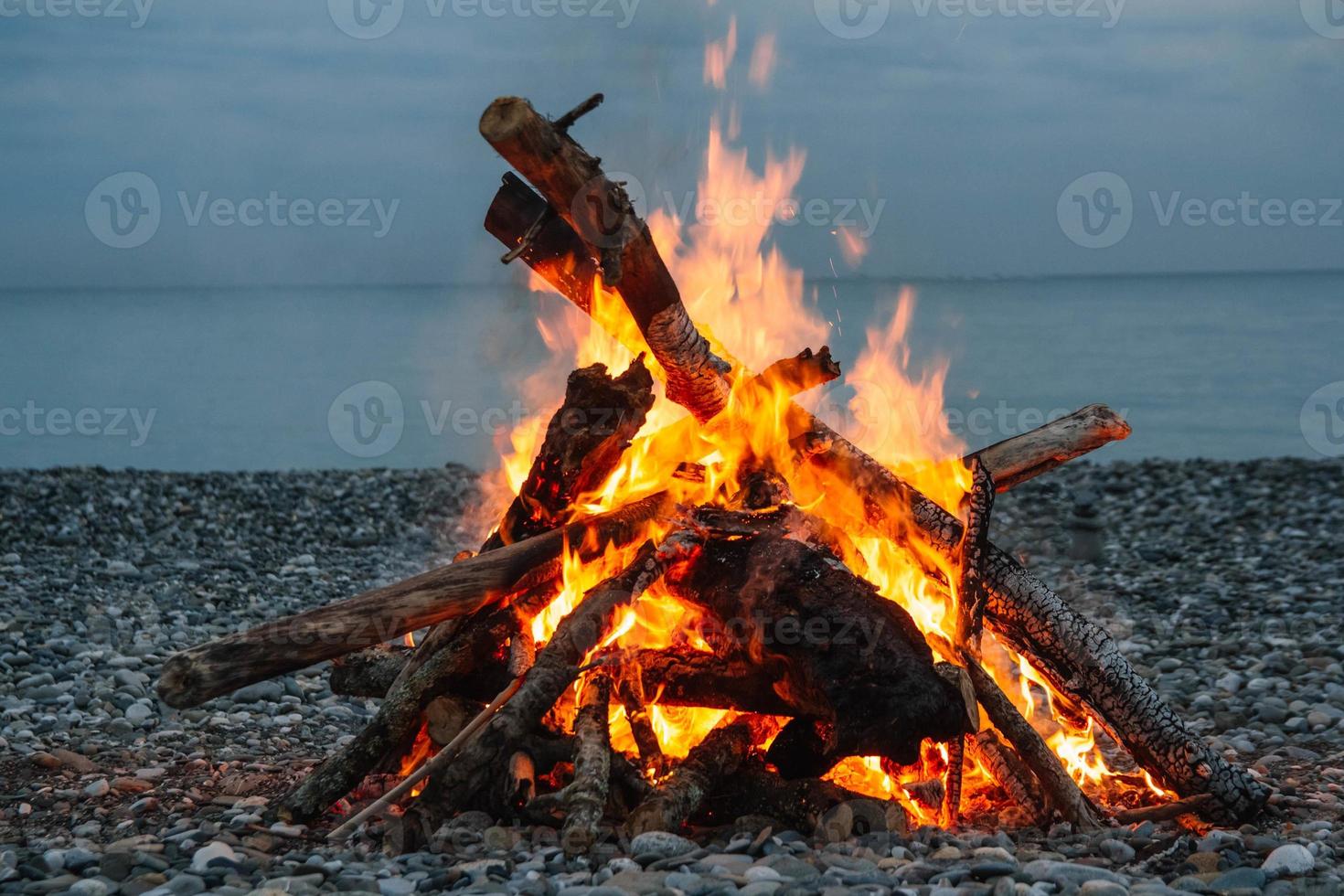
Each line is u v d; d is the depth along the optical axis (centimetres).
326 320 7688
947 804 414
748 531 434
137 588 998
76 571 1057
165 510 1366
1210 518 1334
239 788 474
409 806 409
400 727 423
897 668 379
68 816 441
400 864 368
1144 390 3089
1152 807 420
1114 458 2077
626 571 425
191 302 13688
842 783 455
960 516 477
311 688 696
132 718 611
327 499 1478
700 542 432
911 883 343
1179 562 1130
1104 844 387
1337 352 4162
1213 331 5488
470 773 397
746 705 419
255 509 1409
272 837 396
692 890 329
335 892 338
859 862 353
